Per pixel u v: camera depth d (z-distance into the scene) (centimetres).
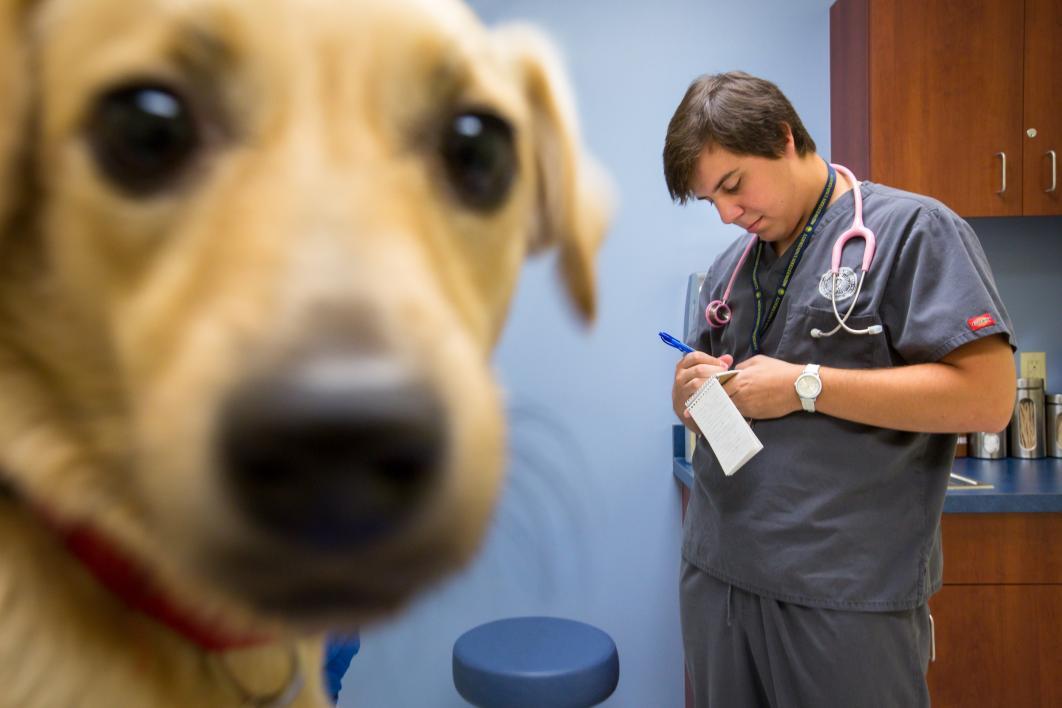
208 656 42
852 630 120
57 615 37
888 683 119
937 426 116
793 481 125
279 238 31
